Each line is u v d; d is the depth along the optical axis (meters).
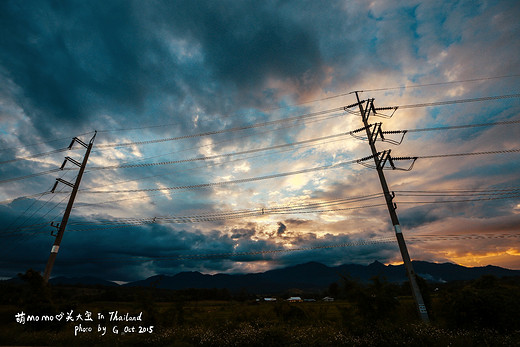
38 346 14.61
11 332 16.31
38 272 20.55
